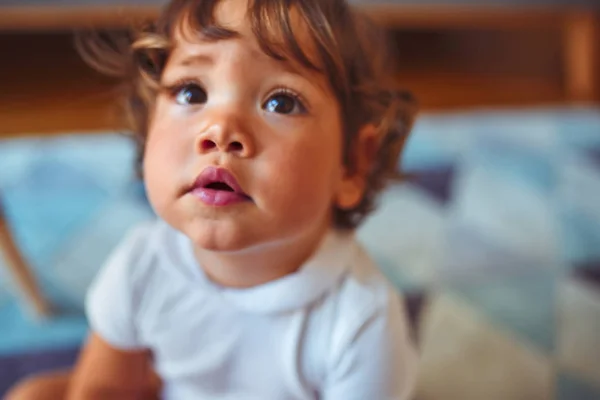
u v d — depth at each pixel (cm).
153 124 48
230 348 55
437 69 208
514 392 86
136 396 67
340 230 55
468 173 140
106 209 122
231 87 43
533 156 149
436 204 127
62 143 148
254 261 49
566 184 137
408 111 63
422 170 140
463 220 123
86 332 94
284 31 43
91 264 107
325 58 46
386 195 129
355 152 53
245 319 53
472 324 96
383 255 112
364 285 53
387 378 53
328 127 46
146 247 57
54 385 71
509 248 115
